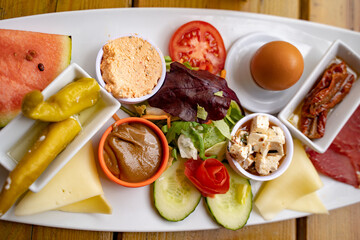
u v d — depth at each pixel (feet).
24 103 0.69
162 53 1.01
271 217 0.99
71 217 0.92
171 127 0.92
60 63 0.89
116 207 0.93
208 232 1.00
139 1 1.04
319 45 1.09
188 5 1.07
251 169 0.93
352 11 1.16
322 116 0.98
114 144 0.85
